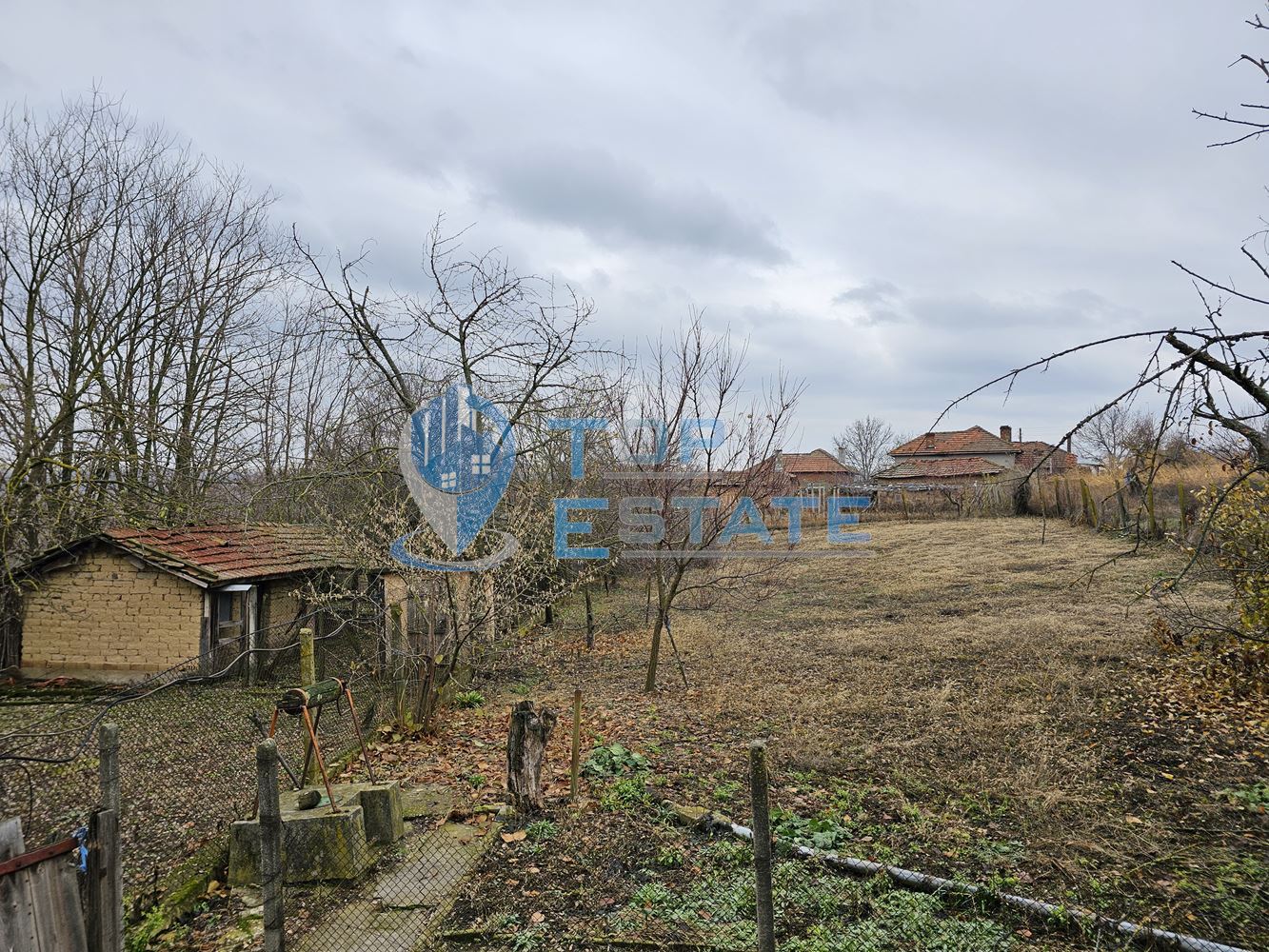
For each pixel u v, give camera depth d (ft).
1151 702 27.02
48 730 28.71
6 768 20.07
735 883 15.89
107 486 41.09
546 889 16.30
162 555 41.27
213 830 19.58
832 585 63.21
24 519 37.88
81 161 48.88
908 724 26.48
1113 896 14.60
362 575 42.73
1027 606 47.55
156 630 41.47
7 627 42.19
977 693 29.86
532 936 14.55
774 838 17.75
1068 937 13.48
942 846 17.01
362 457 37.93
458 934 14.78
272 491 52.65
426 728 29.55
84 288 48.24
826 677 34.53
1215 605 38.42
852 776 21.97
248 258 58.75
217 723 30.19
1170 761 21.86
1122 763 21.90
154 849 18.78
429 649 30.12
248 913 16.14
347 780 24.02
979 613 47.37
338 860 17.15
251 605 43.93
